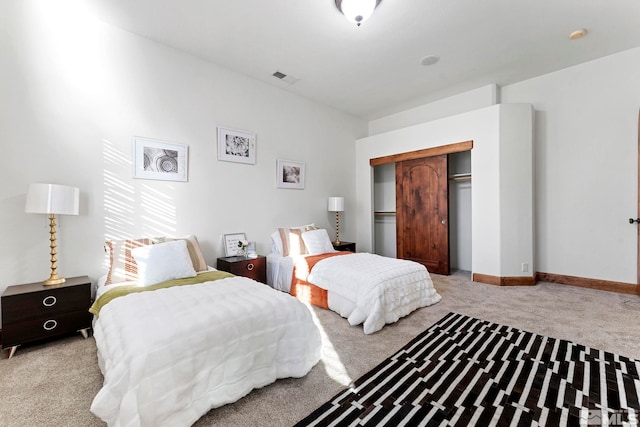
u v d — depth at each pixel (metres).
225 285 2.25
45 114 2.49
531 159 3.79
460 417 1.45
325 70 3.74
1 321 2.12
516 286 3.80
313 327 1.98
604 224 3.55
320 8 2.56
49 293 2.22
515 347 2.14
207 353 1.51
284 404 1.57
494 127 3.87
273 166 4.21
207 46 3.19
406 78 3.98
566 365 1.89
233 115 3.74
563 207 3.83
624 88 3.38
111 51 2.82
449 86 4.25
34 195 2.21
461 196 4.98
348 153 5.42
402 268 2.98
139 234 2.98
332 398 1.62
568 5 2.56
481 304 3.12
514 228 3.82
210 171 3.53
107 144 2.80
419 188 4.75
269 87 4.14
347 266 3.03
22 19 2.40
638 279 3.33
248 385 1.63
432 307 3.04
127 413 1.22
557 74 3.82
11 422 1.43
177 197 3.25
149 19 2.73
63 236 2.57
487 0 2.48
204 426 1.41
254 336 1.70
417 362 1.97
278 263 3.71
